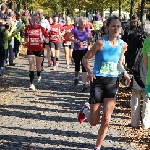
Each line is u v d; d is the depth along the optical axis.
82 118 6.45
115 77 5.80
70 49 16.67
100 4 43.28
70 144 6.53
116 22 5.69
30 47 11.27
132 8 27.39
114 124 7.77
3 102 9.53
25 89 11.32
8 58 16.50
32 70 11.20
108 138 6.90
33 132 7.14
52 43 15.48
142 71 7.27
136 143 6.66
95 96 5.79
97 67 5.81
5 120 7.91
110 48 5.72
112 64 5.77
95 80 5.79
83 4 49.28
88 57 5.77
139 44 7.87
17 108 8.96
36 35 11.27
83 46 11.30
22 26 14.27
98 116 5.93
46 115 8.41
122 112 8.69
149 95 6.15
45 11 54.25
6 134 6.97
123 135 7.09
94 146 6.47
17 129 7.30
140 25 8.30
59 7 54.09
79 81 13.02
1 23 13.49
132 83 7.45
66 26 15.66
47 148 6.29
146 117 7.45
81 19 11.16
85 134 7.11
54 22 15.41
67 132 7.20
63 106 9.30
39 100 9.88
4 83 12.23
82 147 6.40
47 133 7.10
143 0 21.98
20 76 13.70
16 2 33.22
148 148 6.42
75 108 9.12
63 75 14.14
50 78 13.38
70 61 18.30
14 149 6.18
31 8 45.56
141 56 7.23
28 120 7.96
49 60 16.31
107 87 5.77
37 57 11.75
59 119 8.11
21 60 18.36
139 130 7.41
